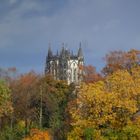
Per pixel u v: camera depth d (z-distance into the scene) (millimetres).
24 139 95562
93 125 81938
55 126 104000
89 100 83562
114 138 78375
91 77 113625
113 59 110875
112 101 82312
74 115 84625
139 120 78438
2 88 101125
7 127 101375
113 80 86312
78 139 81500
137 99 84938
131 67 105125
